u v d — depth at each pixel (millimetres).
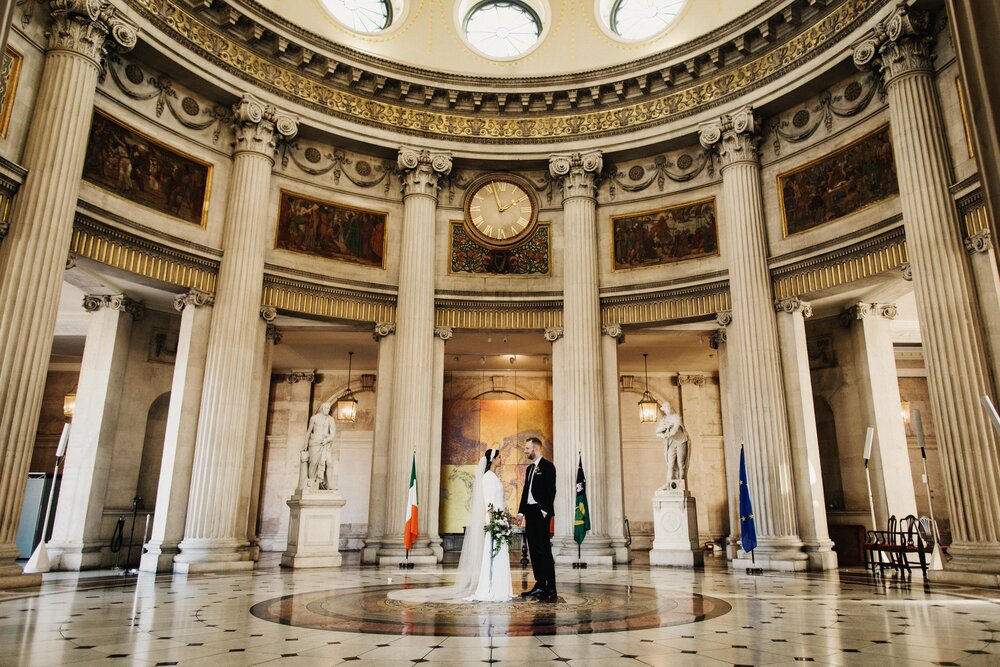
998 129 2879
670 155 16719
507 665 4211
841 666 4195
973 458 10234
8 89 10789
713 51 15203
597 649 4742
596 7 17812
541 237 17109
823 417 16547
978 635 5391
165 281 13273
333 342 19422
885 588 9320
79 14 11516
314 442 14102
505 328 16578
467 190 17234
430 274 16188
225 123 14812
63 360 20406
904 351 20203
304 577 11125
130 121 13047
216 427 13078
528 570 12828
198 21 13891
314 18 16312
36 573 9711
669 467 14930
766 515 13203
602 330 16359
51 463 20219
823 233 13844
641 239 16609
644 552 20031
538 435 22484
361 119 16172
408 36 17438
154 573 11945
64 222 11039
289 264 15305
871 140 13164
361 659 4383
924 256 11258
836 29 13398
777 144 15016
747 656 4508
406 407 15227
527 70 17609
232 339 13602
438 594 8344
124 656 4461
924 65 11852
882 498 14875
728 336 15203
